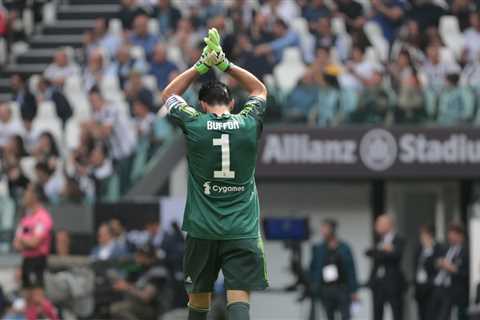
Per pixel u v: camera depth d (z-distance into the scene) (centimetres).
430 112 5862
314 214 6328
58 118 6244
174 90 2262
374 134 5844
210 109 2259
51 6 7612
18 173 5684
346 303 5303
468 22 6544
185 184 5697
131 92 5750
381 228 5447
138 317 4991
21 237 4638
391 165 5869
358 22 6194
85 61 6650
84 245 5388
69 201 5475
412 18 6444
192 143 2194
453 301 5397
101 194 5547
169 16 6769
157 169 5653
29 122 6306
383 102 5869
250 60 5900
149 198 5584
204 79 5484
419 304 5503
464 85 5850
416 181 6228
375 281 5425
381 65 6144
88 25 7400
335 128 5856
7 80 6962
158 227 5309
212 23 6138
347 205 6312
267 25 6319
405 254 6291
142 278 5062
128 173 5606
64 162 5703
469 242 5562
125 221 5397
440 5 6656
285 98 5884
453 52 6244
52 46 7281
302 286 5688
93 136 5650
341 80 5919
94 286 5038
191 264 2252
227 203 2198
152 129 5688
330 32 6312
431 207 6284
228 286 2202
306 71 5897
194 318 2309
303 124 5884
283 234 5506
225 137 2191
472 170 5828
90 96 5947
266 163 5891
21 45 7325
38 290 4662
